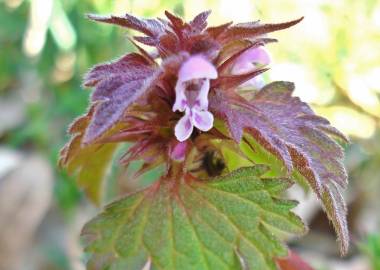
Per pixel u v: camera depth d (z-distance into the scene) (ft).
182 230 0.25
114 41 0.61
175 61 0.23
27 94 0.75
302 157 0.23
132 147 0.26
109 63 0.23
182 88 0.23
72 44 0.62
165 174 0.26
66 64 0.69
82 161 0.30
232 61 0.24
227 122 0.23
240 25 0.24
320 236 0.66
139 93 0.21
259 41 0.24
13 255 0.63
